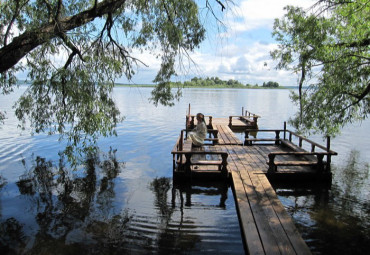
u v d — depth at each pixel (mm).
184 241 5453
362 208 6965
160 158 11961
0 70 4883
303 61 7426
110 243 5402
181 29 7043
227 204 7301
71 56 5996
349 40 7098
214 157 10883
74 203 7375
